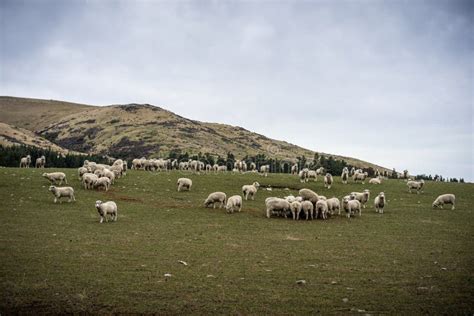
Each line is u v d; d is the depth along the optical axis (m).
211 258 24.14
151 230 32.28
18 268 20.95
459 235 32.88
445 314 16.03
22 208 39.16
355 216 41.78
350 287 19.16
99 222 34.78
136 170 74.12
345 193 59.19
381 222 38.50
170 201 47.44
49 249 25.03
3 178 54.34
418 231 34.34
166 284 19.19
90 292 17.92
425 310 16.39
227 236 30.84
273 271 21.67
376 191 62.50
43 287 18.34
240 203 43.06
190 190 55.78
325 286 19.28
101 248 25.81
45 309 16.17
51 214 37.12
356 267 22.70
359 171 79.06
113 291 18.11
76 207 41.03
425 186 70.88
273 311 16.22
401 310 16.41
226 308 16.48
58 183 53.66
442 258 25.00
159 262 22.97
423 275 21.23
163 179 63.06
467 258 25.09
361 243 29.25
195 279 20.02
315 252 26.20
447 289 18.97
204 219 37.97
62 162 146.62
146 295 17.73
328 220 39.12
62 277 19.78
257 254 25.41
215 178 67.06
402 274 21.38
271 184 63.53
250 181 65.31
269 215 40.38
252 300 17.36
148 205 44.34
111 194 49.31
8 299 16.89
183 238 29.69
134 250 25.59
